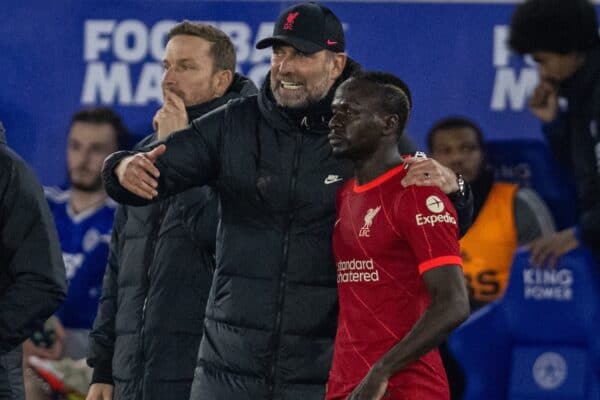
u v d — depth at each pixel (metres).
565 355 23.75
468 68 23.97
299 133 15.39
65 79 24.88
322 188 15.23
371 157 14.12
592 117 23.33
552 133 23.69
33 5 24.86
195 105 18.16
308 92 15.29
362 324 13.88
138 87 24.80
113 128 24.83
